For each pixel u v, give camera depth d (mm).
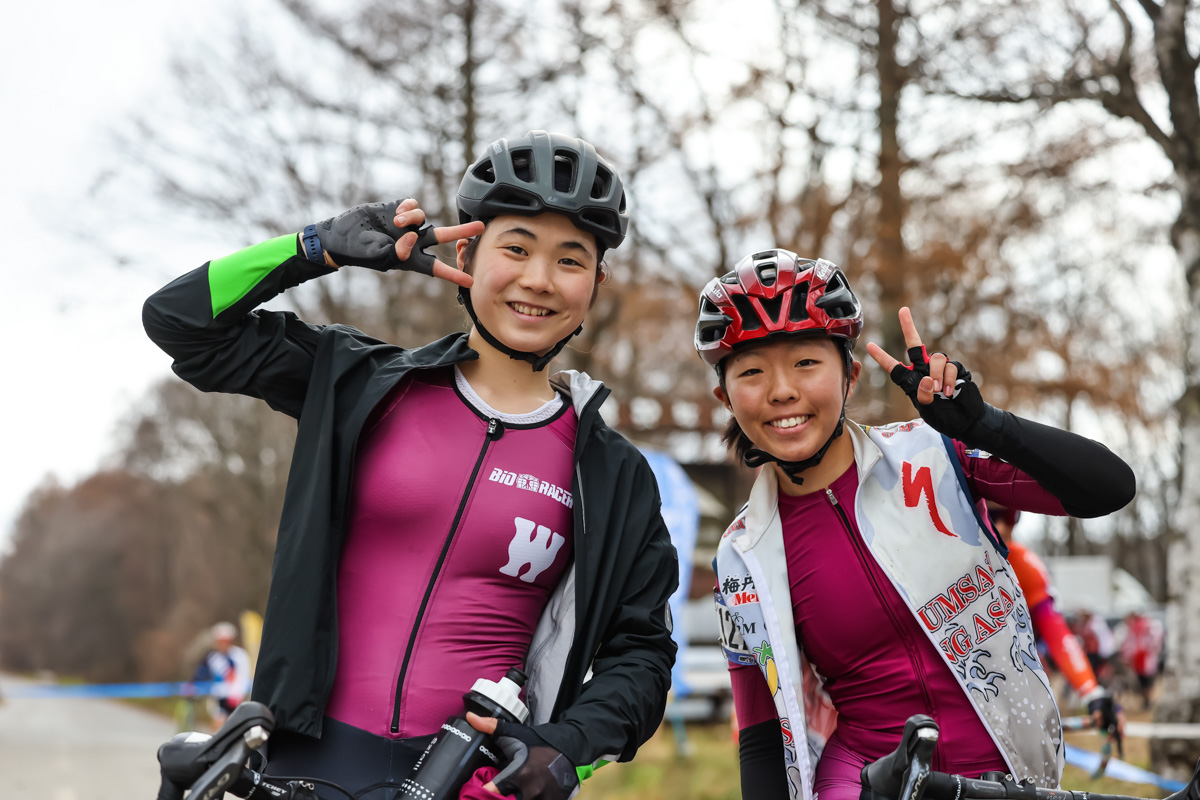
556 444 2479
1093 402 15211
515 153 2477
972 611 2535
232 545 37344
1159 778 6102
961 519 2572
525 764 2043
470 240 2564
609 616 2406
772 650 2629
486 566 2346
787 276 2506
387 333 16031
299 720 2152
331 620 2225
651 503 2531
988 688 2500
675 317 17844
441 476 2355
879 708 2602
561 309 2445
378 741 2221
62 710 37781
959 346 13836
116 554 65000
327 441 2309
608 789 9859
